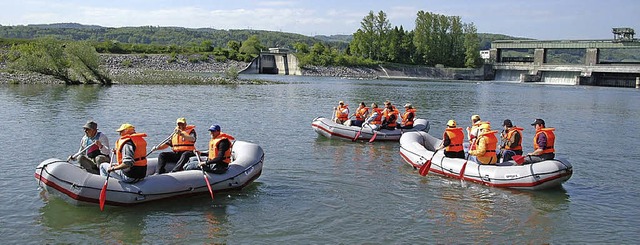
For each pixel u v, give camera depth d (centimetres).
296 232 927
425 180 1291
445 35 11544
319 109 3120
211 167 1098
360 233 929
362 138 1866
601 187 1287
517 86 7819
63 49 4888
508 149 1300
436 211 1055
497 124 2736
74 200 973
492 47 11112
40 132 1886
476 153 1255
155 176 1032
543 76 9850
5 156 1457
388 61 11375
